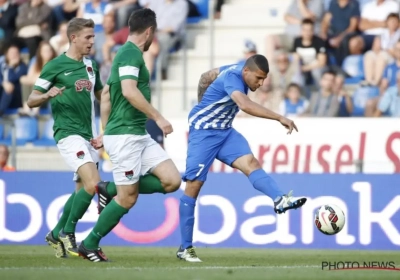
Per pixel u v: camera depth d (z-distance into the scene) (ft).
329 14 154.81
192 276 63.87
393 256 94.58
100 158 143.02
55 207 115.24
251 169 81.76
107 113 82.23
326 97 147.54
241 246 111.24
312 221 110.11
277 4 164.96
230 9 166.30
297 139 128.98
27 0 169.27
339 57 151.84
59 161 137.49
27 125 159.12
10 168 139.95
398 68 148.66
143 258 87.45
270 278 62.85
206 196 112.47
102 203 81.05
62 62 85.15
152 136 136.36
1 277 62.64
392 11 152.35
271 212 110.83
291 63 151.53
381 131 127.34
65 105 84.53
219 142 82.89
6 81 162.71
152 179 79.10
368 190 109.19
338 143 128.26
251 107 75.97
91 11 164.96
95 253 80.79
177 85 161.17
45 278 61.77
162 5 162.20
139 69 75.46
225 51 164.14
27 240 115.55
